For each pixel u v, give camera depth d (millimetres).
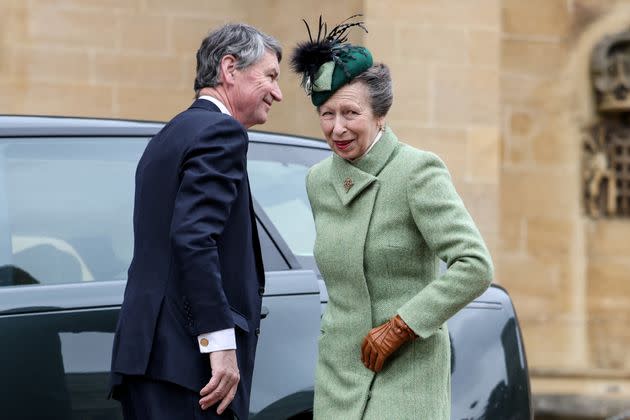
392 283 13469
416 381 13320
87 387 14492
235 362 13266
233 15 35844
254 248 14133
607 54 36719
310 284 15859
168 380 13195
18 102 34688
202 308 13039
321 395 13703
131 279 13656
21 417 14180
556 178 36844
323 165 14141
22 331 14312
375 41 33156
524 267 36625
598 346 36938
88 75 35156
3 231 14945
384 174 13508
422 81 33312
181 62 35688
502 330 16781
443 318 13086
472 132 33531
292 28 35031
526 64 36688
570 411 35812
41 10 34812
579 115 36969
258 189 16391
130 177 15781
